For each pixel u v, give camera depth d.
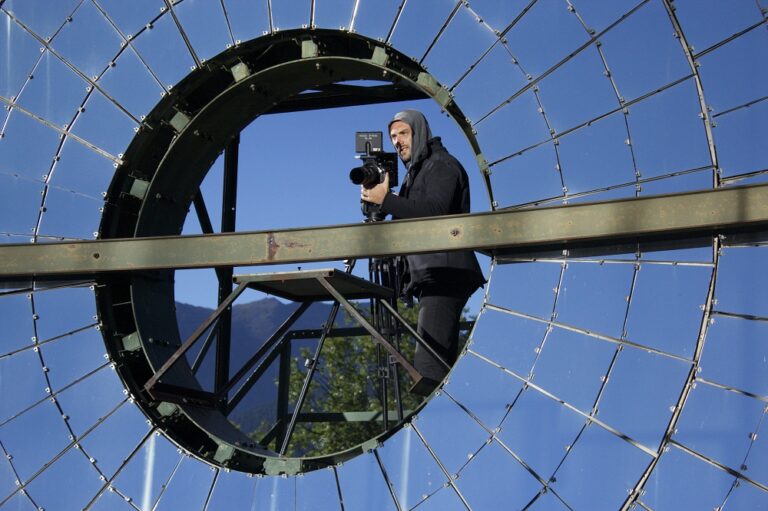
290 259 7.99
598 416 7.28
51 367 8.79
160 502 8.27
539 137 7.75
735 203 7.04
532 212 7.48
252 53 9.03
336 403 32.69
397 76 8.48
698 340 7.12
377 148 8.84
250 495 8.05
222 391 9.34
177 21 8.93
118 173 9.02
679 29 7.48
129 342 8.90
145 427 8.47
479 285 8.90
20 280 8.95
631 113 7.52
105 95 9.09
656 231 7.18
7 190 9.20
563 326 7.50
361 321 8.25
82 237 8.96
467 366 7.72
